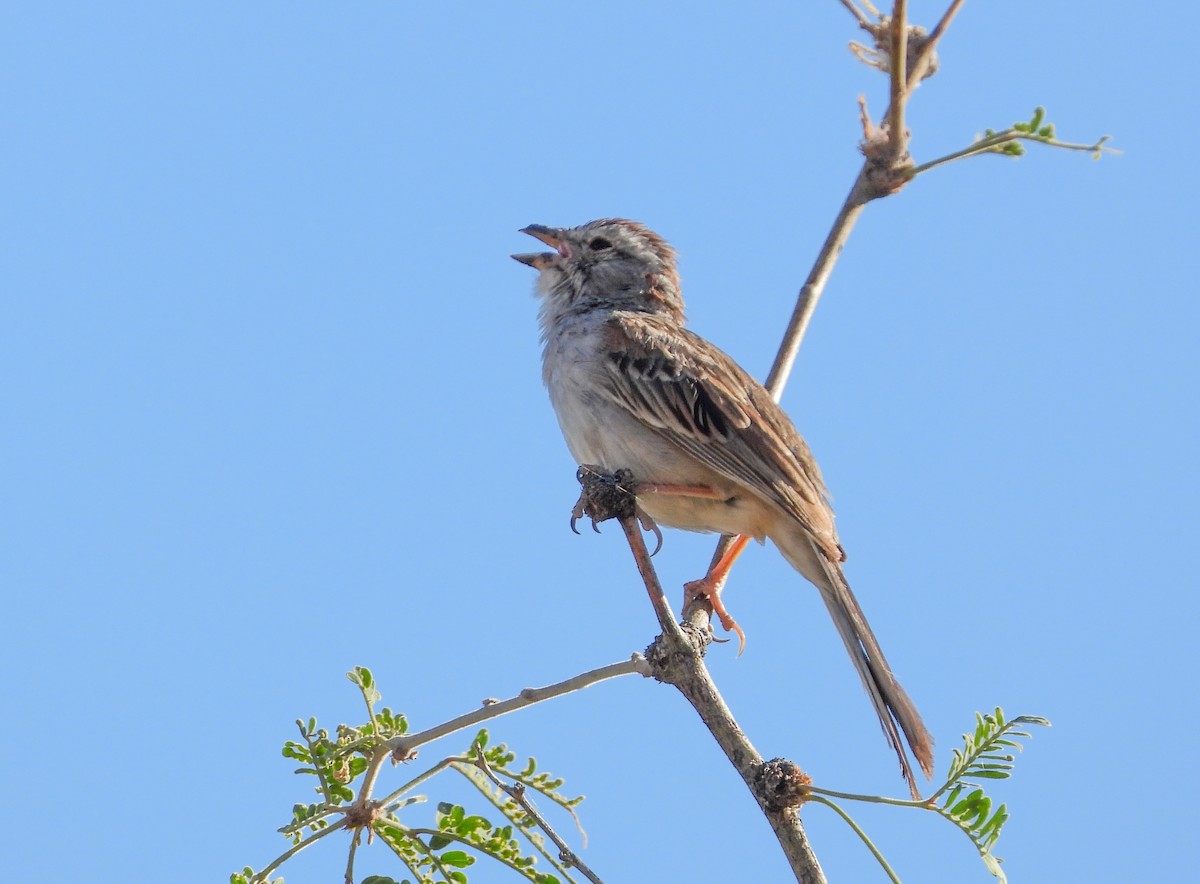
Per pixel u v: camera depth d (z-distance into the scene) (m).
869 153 10.64
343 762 8.43
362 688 8.27
